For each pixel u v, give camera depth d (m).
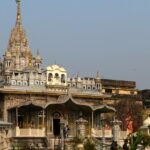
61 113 76.50
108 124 90.06
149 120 73.62
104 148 55.88
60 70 79.31
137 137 44.59
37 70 80.94
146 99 120.62
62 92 77.69
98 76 83.81
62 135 65.12
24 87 76.00
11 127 68.69
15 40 87.44
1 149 55.91
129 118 93.38
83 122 65.56
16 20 90.00
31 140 70.38
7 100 74.06
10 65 83.12
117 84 115.19
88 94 80.19
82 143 46.25
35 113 74.62
